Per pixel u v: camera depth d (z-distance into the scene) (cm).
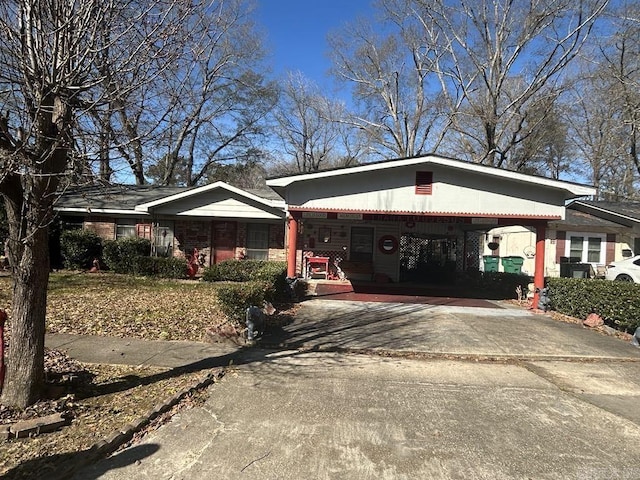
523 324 948
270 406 464
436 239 1855
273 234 1827
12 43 381
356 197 1164
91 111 427
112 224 1864
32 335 432
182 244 1830
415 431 413
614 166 2998
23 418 404
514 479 334
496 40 2578
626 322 856
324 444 382
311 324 886
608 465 358
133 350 655
